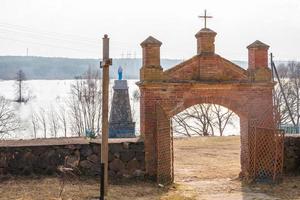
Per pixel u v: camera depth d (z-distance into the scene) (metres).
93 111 59.50
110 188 14.90
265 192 15.02
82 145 16.11
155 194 14.53
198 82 16.62
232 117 56.34
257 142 16.69
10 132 71.81
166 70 16.58
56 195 13.23
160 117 16.12
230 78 17.16
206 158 24.89
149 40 16.39
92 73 67.88
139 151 16.41
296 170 17.81
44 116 80.56
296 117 50.66
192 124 60.44
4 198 12.73
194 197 14.34
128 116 42.69
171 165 17.19
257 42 17.31
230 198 14.22
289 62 60.50
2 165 15.32
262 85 17.17
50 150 15.82
